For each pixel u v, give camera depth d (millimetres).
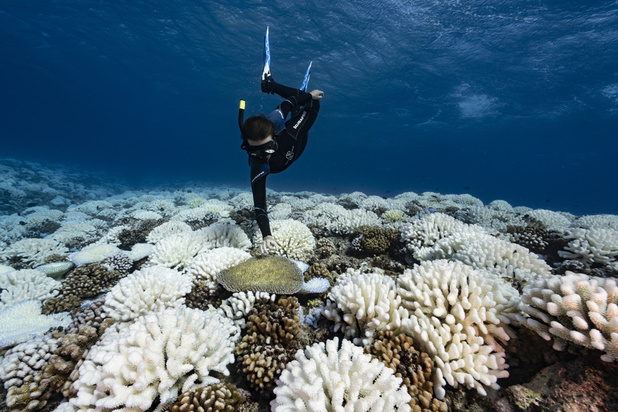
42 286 4355
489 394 1934
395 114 45062
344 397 1695
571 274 2074
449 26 23125
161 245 4754
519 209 10711
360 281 2775
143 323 2326
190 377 1994
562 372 1806
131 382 1861
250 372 2262
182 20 26750
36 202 16359
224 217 8867
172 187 36188
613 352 1596
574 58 25297
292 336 2553
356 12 22531
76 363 2451
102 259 5395
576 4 19344
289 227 5422
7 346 2834
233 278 3389
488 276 2682
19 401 2197
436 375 1989
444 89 33656
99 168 55406
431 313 2420
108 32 31266
